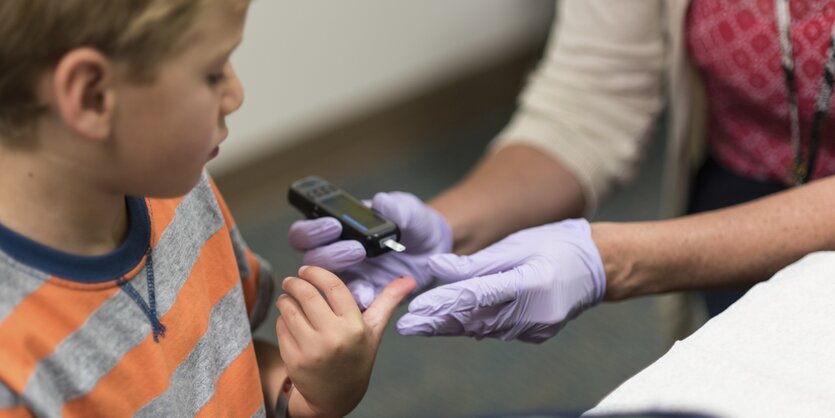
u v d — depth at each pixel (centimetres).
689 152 109
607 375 173
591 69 112
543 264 83
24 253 53
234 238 79
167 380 63
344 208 88
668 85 108
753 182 105
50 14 47
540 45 261
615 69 111
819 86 91
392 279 91
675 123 106
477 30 249
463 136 245
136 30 48
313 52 218
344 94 229
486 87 258
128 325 59
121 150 52
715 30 96
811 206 83
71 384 55
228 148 213
